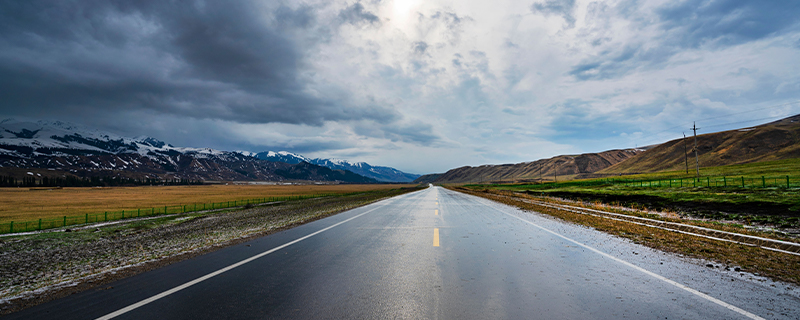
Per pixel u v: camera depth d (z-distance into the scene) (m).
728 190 24.77
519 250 7.05
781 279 4.82
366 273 5.26
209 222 18.36
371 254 6.74
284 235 9.49
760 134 142.75
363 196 45.88
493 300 4.00
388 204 24.30
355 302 3.95
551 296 4.14
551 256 6.45
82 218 29.67
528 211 17.27
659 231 9.77
